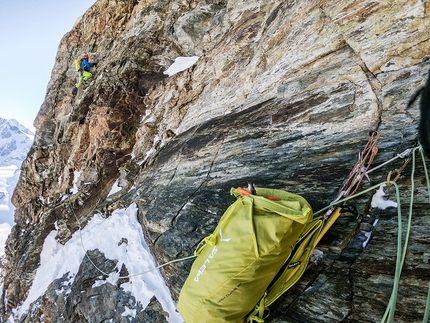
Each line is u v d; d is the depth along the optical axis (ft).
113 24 45.78
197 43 30.37
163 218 18.03
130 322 15.58
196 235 15.07
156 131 29.48
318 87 15.74
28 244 36.83
